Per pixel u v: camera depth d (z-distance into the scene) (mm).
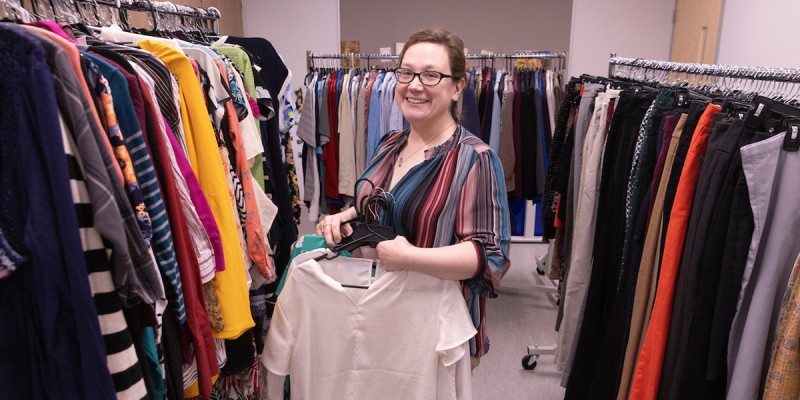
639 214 1521
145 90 924
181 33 1735
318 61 4406
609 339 1655
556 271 2227
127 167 791
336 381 1242
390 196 1257
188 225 1013
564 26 5336
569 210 2068
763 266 1096
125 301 759
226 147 1306
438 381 1202
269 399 1251
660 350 1374
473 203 1172
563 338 1970
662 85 1874
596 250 1776
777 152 1056
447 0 5379
